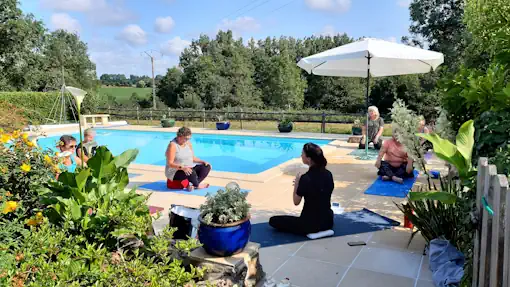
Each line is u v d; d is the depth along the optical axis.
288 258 3.23
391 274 2.93
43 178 3.05
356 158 7.93
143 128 15.71
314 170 3.63
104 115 17.00
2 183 2.84
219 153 11.21
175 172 5.53
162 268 2.09
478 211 2.11
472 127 2.68
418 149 3.74
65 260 2.00
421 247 3.38
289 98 34.97
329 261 3.16
